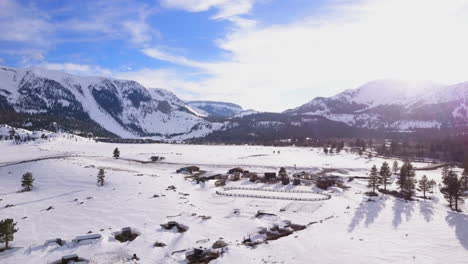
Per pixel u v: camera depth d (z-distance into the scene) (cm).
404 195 10975
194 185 11825
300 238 6359
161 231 6700
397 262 5291
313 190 11494
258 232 6794
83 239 6047
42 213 8225
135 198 9450
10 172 14062
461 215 8362
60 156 19275
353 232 6819
